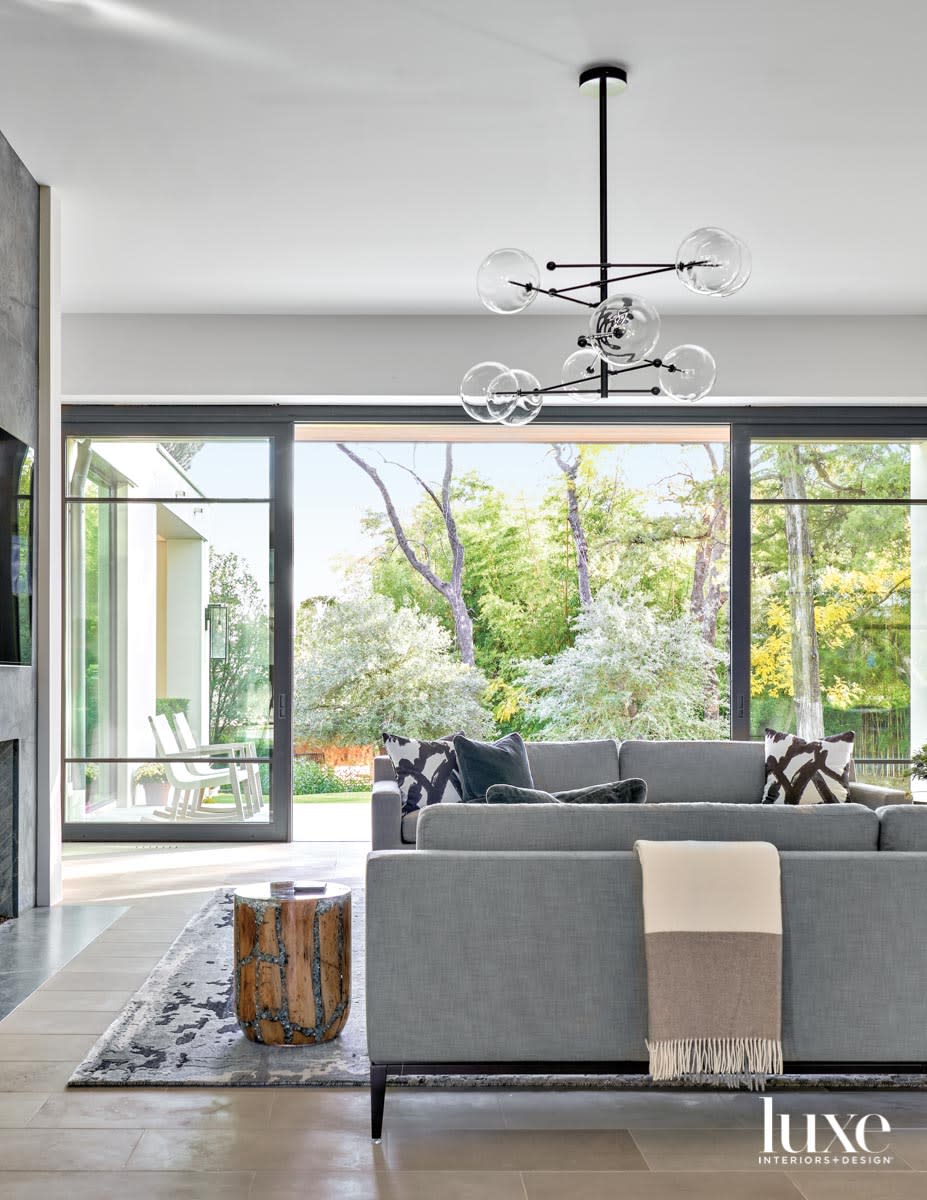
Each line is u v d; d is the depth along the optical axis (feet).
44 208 16.14
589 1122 9.01
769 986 8.58
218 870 19.35
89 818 22.72
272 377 22.00
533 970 8.87
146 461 22.94
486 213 16.85
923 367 22.18
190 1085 9.67
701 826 9.14
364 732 40.22
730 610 23.11
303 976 10.57
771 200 16.40
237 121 13.97
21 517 15.28
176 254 18.63
